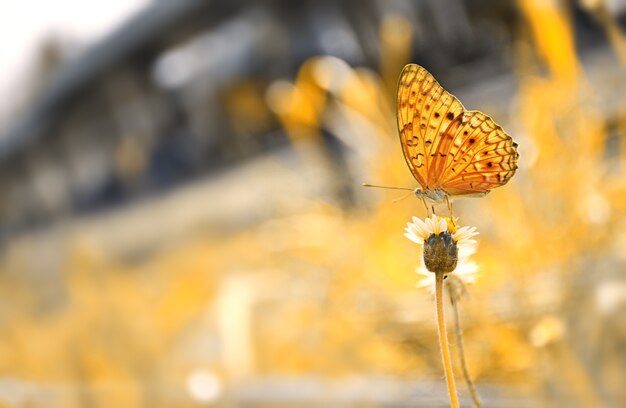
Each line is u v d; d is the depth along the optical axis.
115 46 2.27
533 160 0.69
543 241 0.65
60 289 0.96
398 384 0.65
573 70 0.71
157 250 1.64
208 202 1.72
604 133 0.72
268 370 0.79
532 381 0.59
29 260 1.29
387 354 0.69
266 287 0.91
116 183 2.29
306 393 0.64
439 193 0.40
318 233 0.89
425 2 1.32
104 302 0.81
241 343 0.81
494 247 0.66
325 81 0.92
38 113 2.64
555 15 0.69
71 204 2.23
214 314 0.86
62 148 2.57
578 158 0.68
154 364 0.72
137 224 2.00
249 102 1.68
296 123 1.06
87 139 2.45
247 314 0.86
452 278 0.39
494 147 0.39
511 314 0.62
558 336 0.59
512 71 1.10
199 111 1.97
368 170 0.88
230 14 1.88
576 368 0.58
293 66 1.64
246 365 0.79
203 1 1.90
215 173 1.87
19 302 1.02
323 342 0.76
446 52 1.31
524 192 0.68
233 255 1.18
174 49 2.11
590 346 0.58
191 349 0.79
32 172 2.67
